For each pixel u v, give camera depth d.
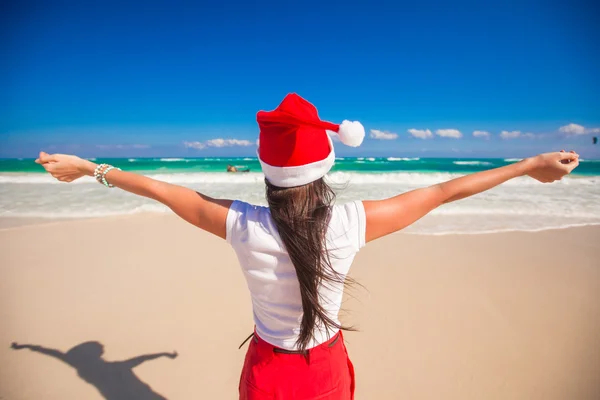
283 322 1.20
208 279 4.49
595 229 6.76
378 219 1.12
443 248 5.64
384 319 3.58
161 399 2.61
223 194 11.66
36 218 7.53
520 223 7.25
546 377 2.79
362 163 34.72
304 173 1.02
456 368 2.90
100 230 6.59
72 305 3.84
